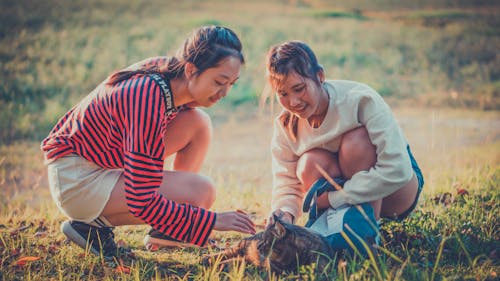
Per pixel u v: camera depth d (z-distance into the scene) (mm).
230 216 3236
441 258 3391
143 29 19047
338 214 3271
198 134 3770
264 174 7727
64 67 15062
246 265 3229
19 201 6750
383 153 3199
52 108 12383
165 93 3172
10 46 16141
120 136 3223
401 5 27328
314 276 2938
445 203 4520
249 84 14609
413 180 3469
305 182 3436
